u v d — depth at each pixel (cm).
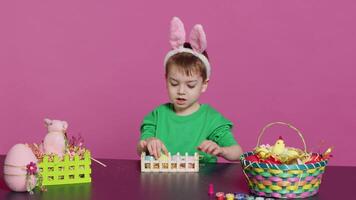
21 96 391
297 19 379
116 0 384
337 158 382
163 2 382
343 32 378
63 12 386
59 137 193
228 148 228
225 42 381
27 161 180
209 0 381
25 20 388
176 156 207
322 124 382
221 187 185
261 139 382
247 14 380
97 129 387
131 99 385
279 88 381
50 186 187
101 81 386
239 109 382
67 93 388
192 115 245
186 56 227
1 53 390
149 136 243
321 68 380
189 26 382
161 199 171
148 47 383
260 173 175
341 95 380
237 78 382
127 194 176
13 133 392
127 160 225
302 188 175
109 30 385
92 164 218
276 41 380
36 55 388
